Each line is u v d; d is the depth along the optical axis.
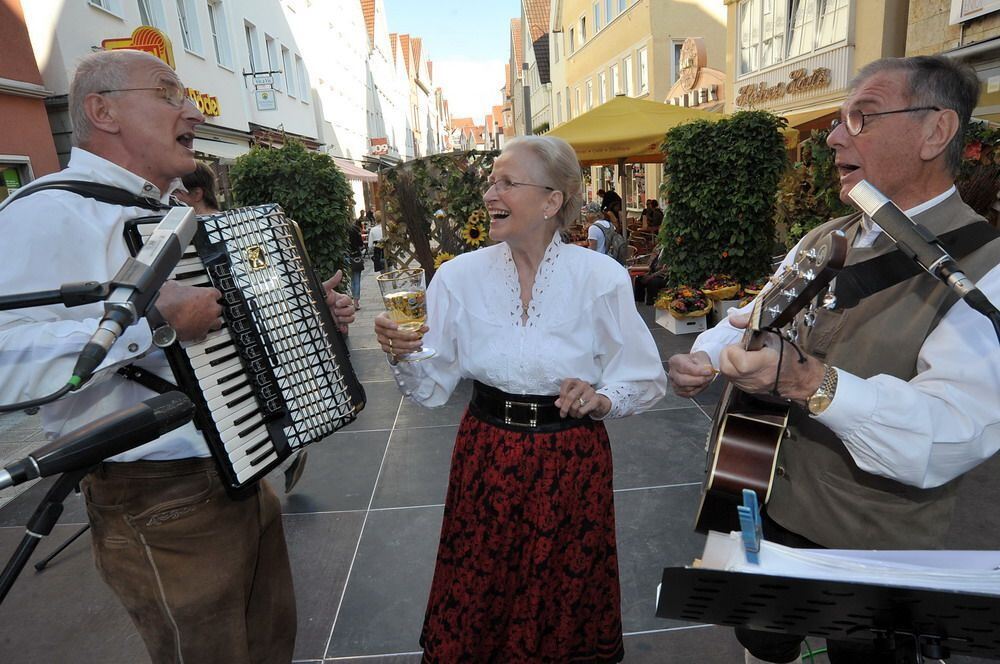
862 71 1.27
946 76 1.15
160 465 1.46
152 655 1.58
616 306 1.63
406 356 1.63
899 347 1.20
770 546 0.92
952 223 1.18
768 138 6.04
